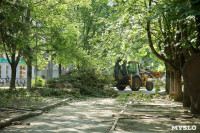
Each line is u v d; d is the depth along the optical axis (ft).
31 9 64.44
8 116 27.58
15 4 45.91
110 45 56.08
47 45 72.38
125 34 53.42
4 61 115.65
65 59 74.64
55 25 71.10
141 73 90.12
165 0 21.48
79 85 65.41
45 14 67.92
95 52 60.64
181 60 44.34
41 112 32.83
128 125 25.22
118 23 45.21
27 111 32.01
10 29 47.70
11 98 47.39
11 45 50.52
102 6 90.07
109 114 33.06
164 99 55.01
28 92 57.31
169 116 30.96
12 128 23.17
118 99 53.42
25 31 51.31
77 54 69.15
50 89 59.57
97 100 53.83
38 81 87.30
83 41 80.79
